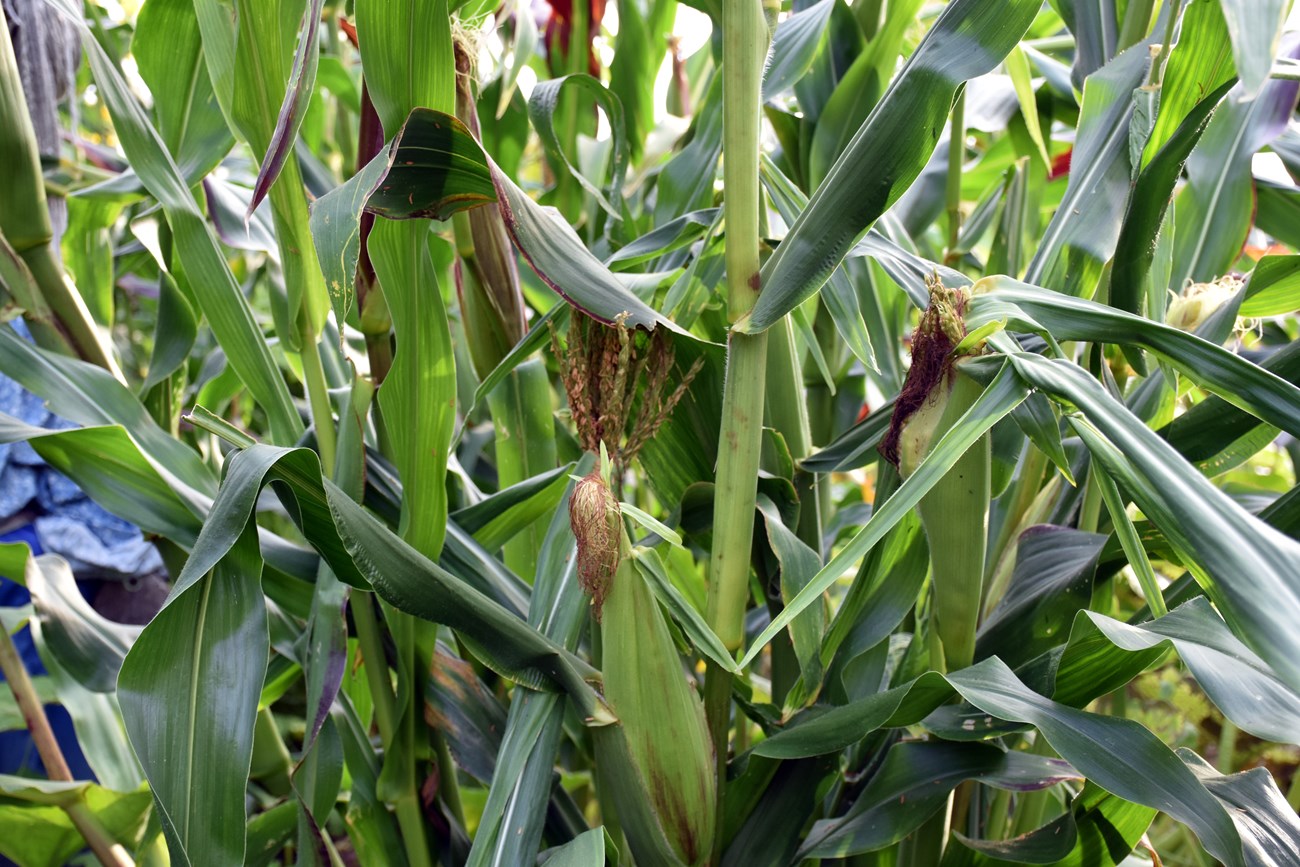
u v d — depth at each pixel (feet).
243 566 2.14
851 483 7.36
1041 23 4.62
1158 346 1.99
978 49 2.10
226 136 3.35
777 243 2.90
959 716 2.49
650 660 2.32
